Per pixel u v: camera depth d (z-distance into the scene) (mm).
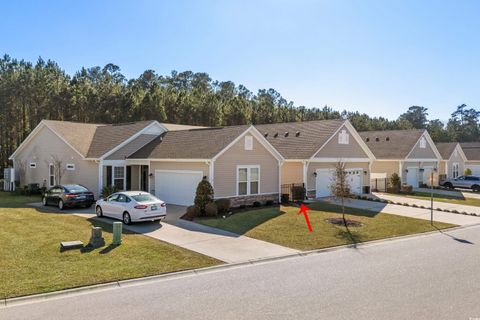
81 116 52062
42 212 20891
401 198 30266
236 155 23375
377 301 8266
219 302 8297
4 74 50719
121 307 8039
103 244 13477
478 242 15398
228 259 12156
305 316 7457
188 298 8586
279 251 13312
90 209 22281
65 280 9727
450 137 92062
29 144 33188
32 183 32531
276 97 108062
